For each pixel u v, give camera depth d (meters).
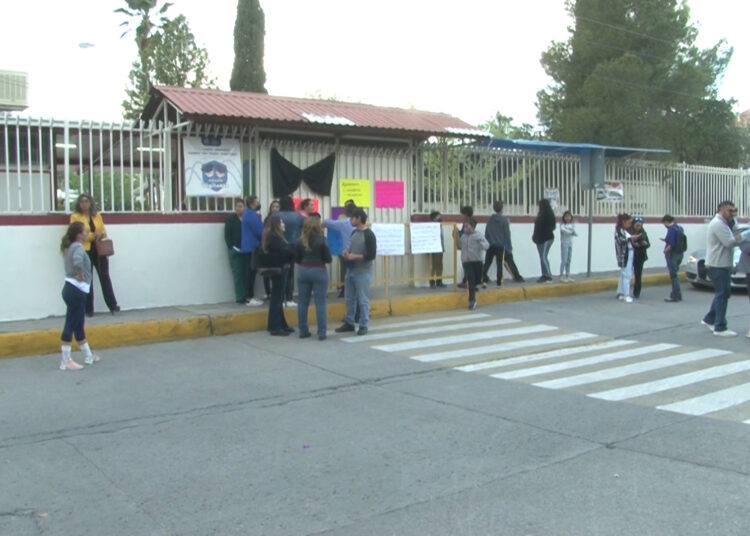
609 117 21.98
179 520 4.45
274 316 10.76
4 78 23.62
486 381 8.05
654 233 20.38
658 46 23.42
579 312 13.20
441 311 13.38
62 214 10.92
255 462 5.47
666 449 5.68
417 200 14.93
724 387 7.68
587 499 4.69
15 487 4.99
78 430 6.28
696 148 25.11
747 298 14.93
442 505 4.63
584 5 23.86
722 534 4.15
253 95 13.12
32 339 9.42
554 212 17.50
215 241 12.32
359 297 10.91
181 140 12.05
